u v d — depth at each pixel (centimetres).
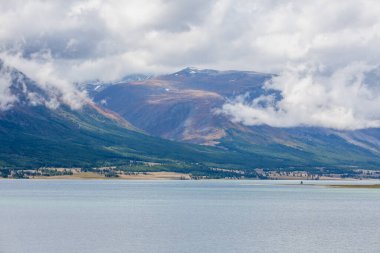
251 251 17025
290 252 16888
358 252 16888
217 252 16888
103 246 17725
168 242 18550
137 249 17288
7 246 17688
